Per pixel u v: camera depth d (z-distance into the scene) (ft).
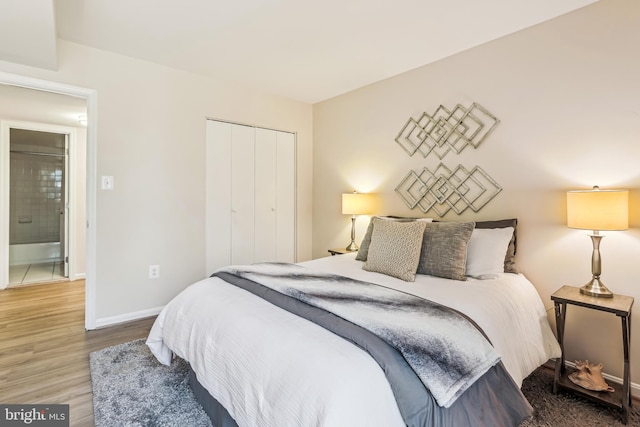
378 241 7.69
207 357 4.79
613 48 6.35
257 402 3.73
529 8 6.75
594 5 6.55
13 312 10.09
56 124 13.66
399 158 10.27
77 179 14.23
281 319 4.57
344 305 4.64
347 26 7.52
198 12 6.97
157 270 9.75
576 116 6.82
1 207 12.71
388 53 8.82
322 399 3.17
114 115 8.96
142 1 6.57
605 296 6.02
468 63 8.56
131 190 9.27
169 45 8.49
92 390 5.94
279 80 10.85
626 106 6.23
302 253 13.34
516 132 7.71
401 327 3.99
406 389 3.43
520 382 5.08
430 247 7.23
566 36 6.92
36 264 17.10
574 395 6.02
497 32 7.72
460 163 8.77
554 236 7.18
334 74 10.30
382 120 10.77
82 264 14.40
